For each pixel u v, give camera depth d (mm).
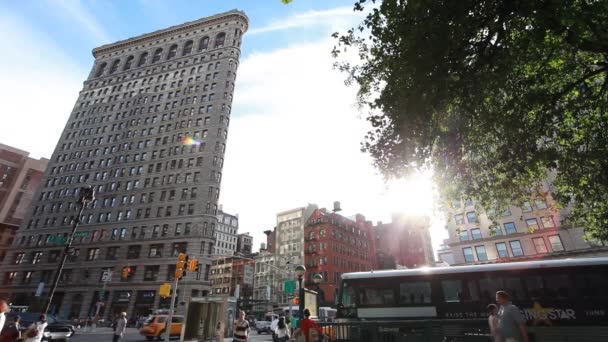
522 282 11336
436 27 7516
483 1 7461
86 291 54875
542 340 10383
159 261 53312
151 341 23938
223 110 65500
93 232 60969
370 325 10406
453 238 49094
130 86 77938
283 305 68812
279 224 81312
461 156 11008
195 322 17359
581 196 12961
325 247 69375
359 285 13562
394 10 8227
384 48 9297
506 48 8188
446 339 9664
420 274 12891
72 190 69000
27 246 65188
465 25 7656
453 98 9117
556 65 10102
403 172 10406
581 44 7402
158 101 72562
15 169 87812
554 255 40094
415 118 8977
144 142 68250
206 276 52031
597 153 10656
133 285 52531
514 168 10703
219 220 119938
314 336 8664
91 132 75438
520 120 9383
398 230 89250
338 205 81000
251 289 74562
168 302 49281
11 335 9648
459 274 12320
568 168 11805
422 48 7777
